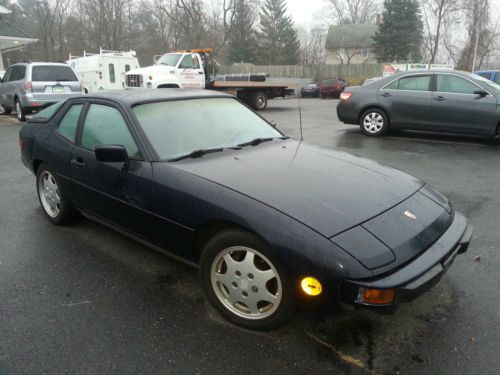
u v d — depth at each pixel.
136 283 3.17
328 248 2.19
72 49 49.34
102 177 3.36
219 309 2.71
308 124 12.59
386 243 2.29
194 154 3.14
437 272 2.32
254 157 3.19
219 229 2.69
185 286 3.12
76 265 3.45
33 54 48.75
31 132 4.41
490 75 19.91
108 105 3.52
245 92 18.62
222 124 3.69
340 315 2.73
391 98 9.09
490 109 8.02
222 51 60.72
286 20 59.75
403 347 2.44
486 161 7.00
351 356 2.38
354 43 61.28
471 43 43.84
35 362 2.34
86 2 47.34
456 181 5.84
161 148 3.14
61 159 3.84
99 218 3.67
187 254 2.90
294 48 60.69
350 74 42.84
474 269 3.34
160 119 3.39
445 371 2.26
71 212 4.14
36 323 2.69
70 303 2.91
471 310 2.79
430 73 8.72
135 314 2.78
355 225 2.35
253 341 2.50
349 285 2.14
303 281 2.25
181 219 2.78
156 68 15.16
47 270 3.37
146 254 3.65
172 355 2.39
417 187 3.01
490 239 3.89
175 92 3.86
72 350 2.44
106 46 48.69
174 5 41.22
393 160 7.12
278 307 2.42
